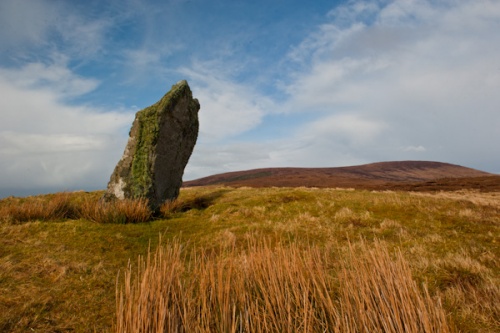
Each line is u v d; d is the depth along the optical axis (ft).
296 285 10.01
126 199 32.32
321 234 24.44
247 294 9.88
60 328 11.07
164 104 36.99
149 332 7.92
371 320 8.25
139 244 22.65
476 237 21.84
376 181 166.30
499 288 12.26
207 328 8.25
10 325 10.95
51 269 15.99
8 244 19.60
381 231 24.81
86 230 24.52
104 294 13.92
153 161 35.63
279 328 9.00
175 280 9.97
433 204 33.63
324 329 8.91
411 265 15.67
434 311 8.32
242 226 27.86
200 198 46.93
